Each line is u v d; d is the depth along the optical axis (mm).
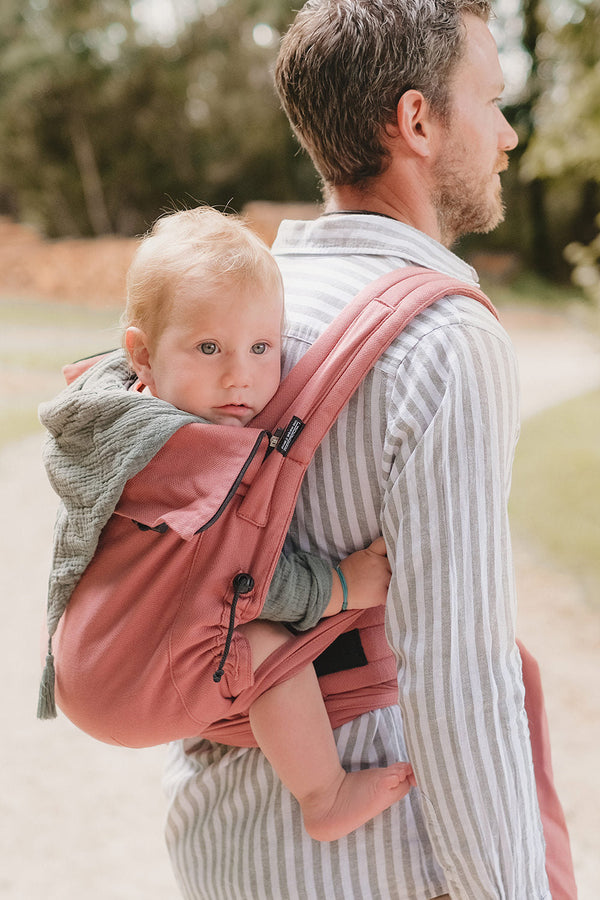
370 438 1104
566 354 13523
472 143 1289
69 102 20453
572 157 8250
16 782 3211
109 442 1095
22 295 17688
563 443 7539
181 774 1346
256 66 21188
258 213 18297
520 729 1054
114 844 2896
